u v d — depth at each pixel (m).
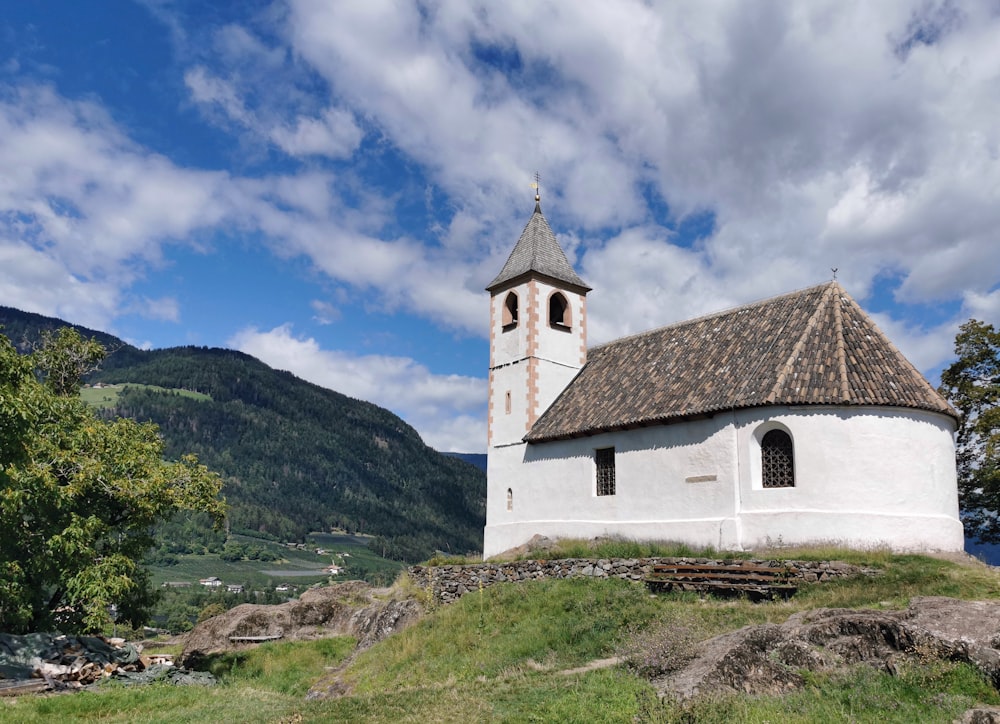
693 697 12.12
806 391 24.11
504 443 35.91
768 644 14.01
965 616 13.72
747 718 10.99
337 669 23.98
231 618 34.31
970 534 35.59
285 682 25.55
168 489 24.83
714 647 14.38
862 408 23.73
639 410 28.95
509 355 36.69
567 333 37.06
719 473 25.61
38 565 21.31
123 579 22.31
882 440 23.61
